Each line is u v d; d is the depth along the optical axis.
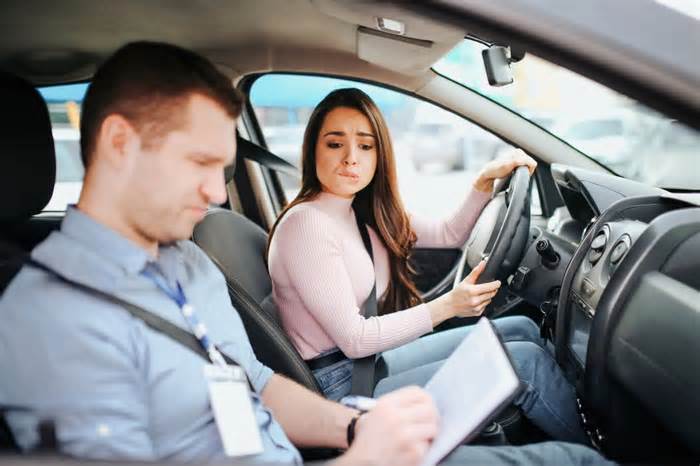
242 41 1.93
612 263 1.49
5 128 1.14
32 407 0.85
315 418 1.19
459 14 0.86
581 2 0.83
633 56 0.81
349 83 2.17
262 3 1.66
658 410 1.21
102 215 0.94
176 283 1.05
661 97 0.81
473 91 2.23
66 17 1.54
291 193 2.50
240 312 1.48
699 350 1.07
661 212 1.65
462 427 0.87
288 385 1.25
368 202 1.79
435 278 2.28
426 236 2.05
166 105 0.89
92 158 0.93
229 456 0.93
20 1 1.43
